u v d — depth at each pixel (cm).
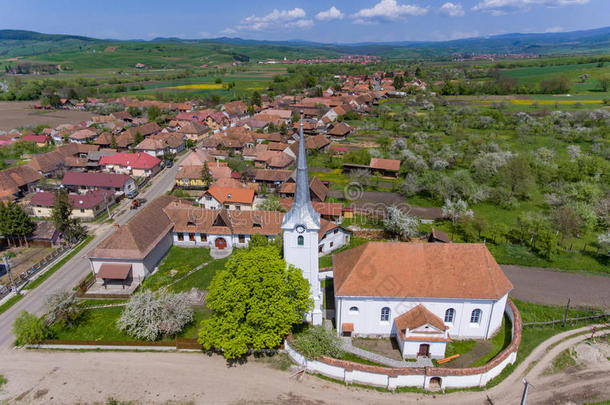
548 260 7062
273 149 14462
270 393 4303
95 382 4475
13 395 4300
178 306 5244
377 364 4691
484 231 8219
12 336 5300
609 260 7069
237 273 4800
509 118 18338
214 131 18575
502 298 4944
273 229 7612
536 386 4366
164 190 11419
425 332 4722
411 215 9106
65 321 5412
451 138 16512
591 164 11300
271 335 4572
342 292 4922
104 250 6544
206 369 4666
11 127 19112
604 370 4591
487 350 4881
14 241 7925
